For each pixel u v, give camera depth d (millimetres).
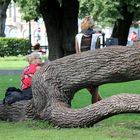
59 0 30828
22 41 46406
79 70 9633
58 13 31328
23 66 31578
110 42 26656
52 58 31688
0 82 20641
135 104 8914
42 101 9664
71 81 9664
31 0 30016
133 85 19422
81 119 9211
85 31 12102
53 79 9711
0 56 46062
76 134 8594
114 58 9406
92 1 29609
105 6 29828
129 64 9320
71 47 31266
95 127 9250
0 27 49125
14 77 23266
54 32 31547
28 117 9859
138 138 8383
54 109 9445
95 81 9602
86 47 12047
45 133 8711
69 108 9492
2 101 10578
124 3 30438
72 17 31156
